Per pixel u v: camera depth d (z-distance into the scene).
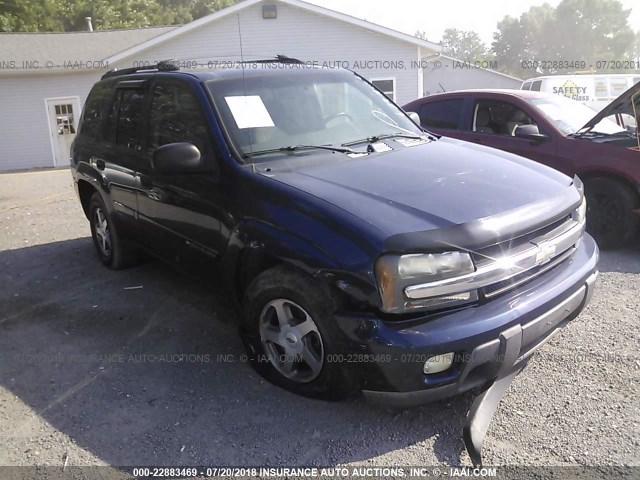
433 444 3.03
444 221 2.93
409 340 2.76
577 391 3.39
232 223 3.55
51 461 3.02
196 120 3.97
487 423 3.04
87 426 3.30
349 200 3.13
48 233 7.67
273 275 3.27
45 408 3.49
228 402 3.47
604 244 5.97
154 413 3.39
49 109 20.16
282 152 3.78
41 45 21.81
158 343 4.23
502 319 2.89
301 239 3.11
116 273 5.71
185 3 47.66
